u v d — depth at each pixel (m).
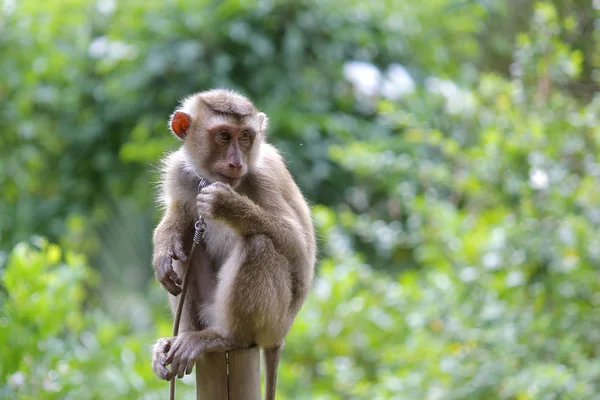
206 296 8.73
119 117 17.62
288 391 12.86
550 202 12.15
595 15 14.14
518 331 11.78
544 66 12.79
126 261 20.80
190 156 8.73
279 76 16.72
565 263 11.96
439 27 18.72
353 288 14.08
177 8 17.06
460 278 12.45
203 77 16.64
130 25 17.30
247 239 7.95
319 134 16.80
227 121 8.47
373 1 17.80
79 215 18.33
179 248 8.36
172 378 7.68
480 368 11.63
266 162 8.66
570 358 11.59
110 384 11.80
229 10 16.55
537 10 13.12
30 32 16.41
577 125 12.49
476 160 12.84
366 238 15.82
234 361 7.77
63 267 12.02
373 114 17.58
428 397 11.64
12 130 16.30
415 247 15.77
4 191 16.77
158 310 19.50
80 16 17.77
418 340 12.37
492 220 13.01
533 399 10.61
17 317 10.97
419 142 14.73
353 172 16.31
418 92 15.42
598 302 12.06
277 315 8.00
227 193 7.88
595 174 12.37
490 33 19.80
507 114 12.58
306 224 8.72
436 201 14.02
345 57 17.53
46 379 10.84
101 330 12.69
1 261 12.59
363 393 12.62
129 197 19.00
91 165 18.41
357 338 13.76
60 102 18.00
